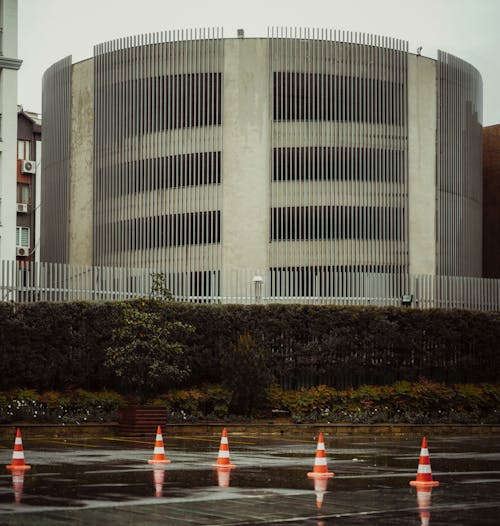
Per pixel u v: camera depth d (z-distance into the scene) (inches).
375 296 2084.2
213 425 1601.9
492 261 3122.5
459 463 1014.4
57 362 1669.5
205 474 847.7
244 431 1619.1
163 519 584.4
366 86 2554.1
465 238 2743.6
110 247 2647.6
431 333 1934.1
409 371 1913.1
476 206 2819.9
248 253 2518.5
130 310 1646.2
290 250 2517.2
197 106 2546.8
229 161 2522.1
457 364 1955.0
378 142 2556.6
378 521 588.1
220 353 1768.0
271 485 769.6
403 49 2603.3
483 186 3152.1
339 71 2536.9
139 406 1488.7
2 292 1699.1
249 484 773.9
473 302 2112.5
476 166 2827.3
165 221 2564.0
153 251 2576.3
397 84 2591.0
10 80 2055.9
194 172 2544.3
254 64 2529.5
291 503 663.8
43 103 2947.8
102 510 617.3
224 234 2516.0
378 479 828.6
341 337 1857.8
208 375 1782.7
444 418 1809.8
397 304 2084.2
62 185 2802.7
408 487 770.2
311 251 2513.5
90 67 2704.2
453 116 2706.7
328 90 2529.5
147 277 1851.6
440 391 1867.6
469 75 2775.6
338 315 1863.9
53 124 2866.6
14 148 2049.7
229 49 2529.5
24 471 860.6
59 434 1497.3
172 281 1914.4
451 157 2696.9
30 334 1652.3
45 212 2930.6
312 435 1604.3
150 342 1625.2
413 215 2596.0
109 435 1508.4
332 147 2524.6
